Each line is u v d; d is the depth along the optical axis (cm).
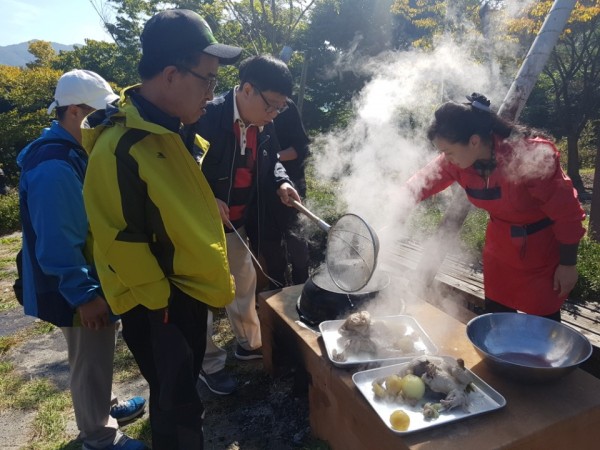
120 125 145
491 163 199
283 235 316
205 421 246
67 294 177
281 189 262
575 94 1509
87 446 213
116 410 250
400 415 149
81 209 180
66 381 303
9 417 268
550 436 149
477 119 191
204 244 154
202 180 158
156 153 147
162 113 150
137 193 144
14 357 343
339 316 219
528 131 200
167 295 152
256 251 302
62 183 174
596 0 784
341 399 183
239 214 273
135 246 144
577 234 192
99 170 142
